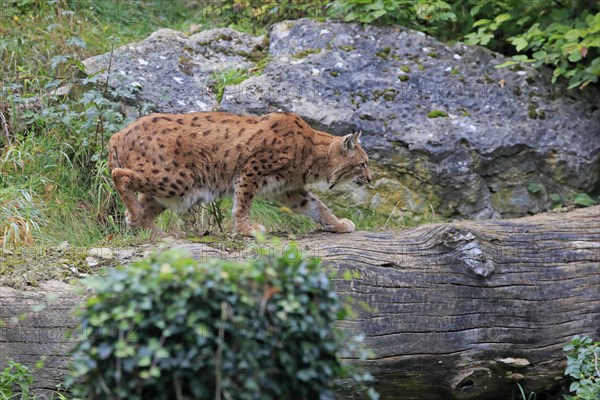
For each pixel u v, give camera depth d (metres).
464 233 9.38
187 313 4.57
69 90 12.66
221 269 4.69
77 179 11.76
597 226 10.48
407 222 12.12
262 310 4.61
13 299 7.61
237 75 12.98
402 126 12.44
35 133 12.29
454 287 9.17
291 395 4.82
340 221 10.39
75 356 4.91
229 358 4.60
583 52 12.73
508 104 13.08
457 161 12.37
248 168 9.80
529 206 12.67
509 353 9.38
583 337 9.71
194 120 9.82
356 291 8.71
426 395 9.29
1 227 9.91
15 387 7.40
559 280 9.79
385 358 8.75
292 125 10.05
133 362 4.56
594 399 8.70
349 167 10.38
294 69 12.88
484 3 14.17
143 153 9.58
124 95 11.83
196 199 9.91
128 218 9.82
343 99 12.63
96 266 8.41
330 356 4.96
